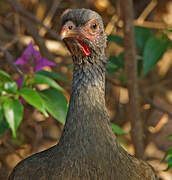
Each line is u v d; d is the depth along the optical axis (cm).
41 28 1356
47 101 841
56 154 691
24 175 706
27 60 936
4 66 1267
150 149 1371
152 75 1400
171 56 1402
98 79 702
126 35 1041
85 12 694
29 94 794
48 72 923
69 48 705
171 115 1258
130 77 1066
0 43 1264
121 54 1155
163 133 1398
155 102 1430
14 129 785
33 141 1273
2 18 1373
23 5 1376
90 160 674
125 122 1335
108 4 1349
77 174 673
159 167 1336
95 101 693
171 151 892
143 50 1120
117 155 695
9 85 812
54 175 681
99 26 701
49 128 1294
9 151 1245
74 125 684
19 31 1351
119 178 686
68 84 1148
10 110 788
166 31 1152
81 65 700
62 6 1362
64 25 688
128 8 1027
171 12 1363
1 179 1214
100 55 705
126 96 1345
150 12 1389
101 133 686
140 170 727
